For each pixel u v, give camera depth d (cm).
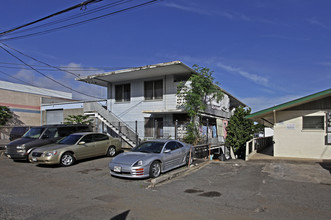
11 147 1252
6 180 854
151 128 1925
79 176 918
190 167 1060
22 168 1088
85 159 1308
